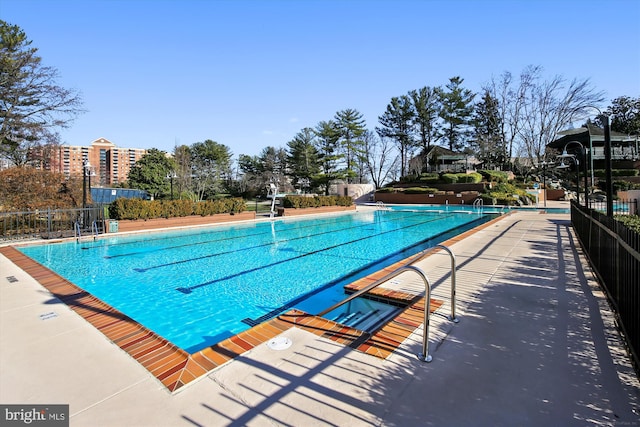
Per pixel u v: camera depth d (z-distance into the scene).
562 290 4.64
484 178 32.44
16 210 12.25
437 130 41.97
